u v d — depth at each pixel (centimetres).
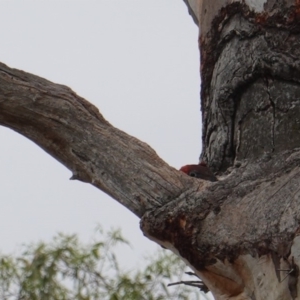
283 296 671
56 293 1432
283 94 799
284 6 825
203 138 898
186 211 713
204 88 904
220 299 716
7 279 1441
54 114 757
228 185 722
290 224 675
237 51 849
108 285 1441
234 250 693
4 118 762
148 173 735
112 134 754
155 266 1445
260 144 799
